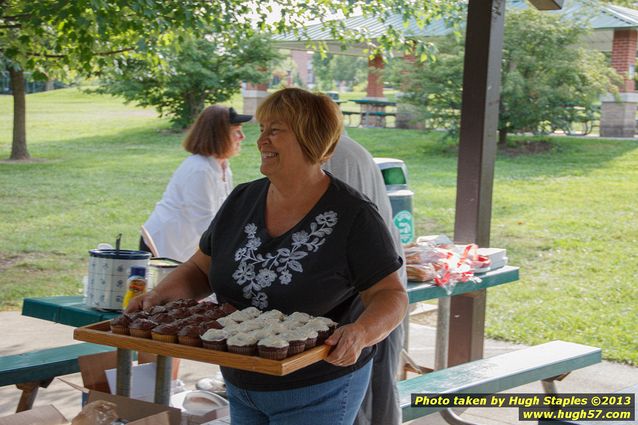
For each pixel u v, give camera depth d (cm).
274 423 246
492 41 499
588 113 1952
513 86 1817
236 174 1680
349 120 2791
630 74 2097
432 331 718
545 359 446
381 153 1989
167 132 2377
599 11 1912
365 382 253
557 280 938
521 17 1830
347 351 224
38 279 900
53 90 3759
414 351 651
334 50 2434
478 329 518
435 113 1981
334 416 245
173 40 771
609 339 709
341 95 4978
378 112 2547
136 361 403
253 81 2205
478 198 511
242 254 251
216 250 261
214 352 222
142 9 660
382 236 243
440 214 1305
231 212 263
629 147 1917
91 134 2414
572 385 567
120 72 809
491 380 409
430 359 627
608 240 1127
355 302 254
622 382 580
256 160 1855
